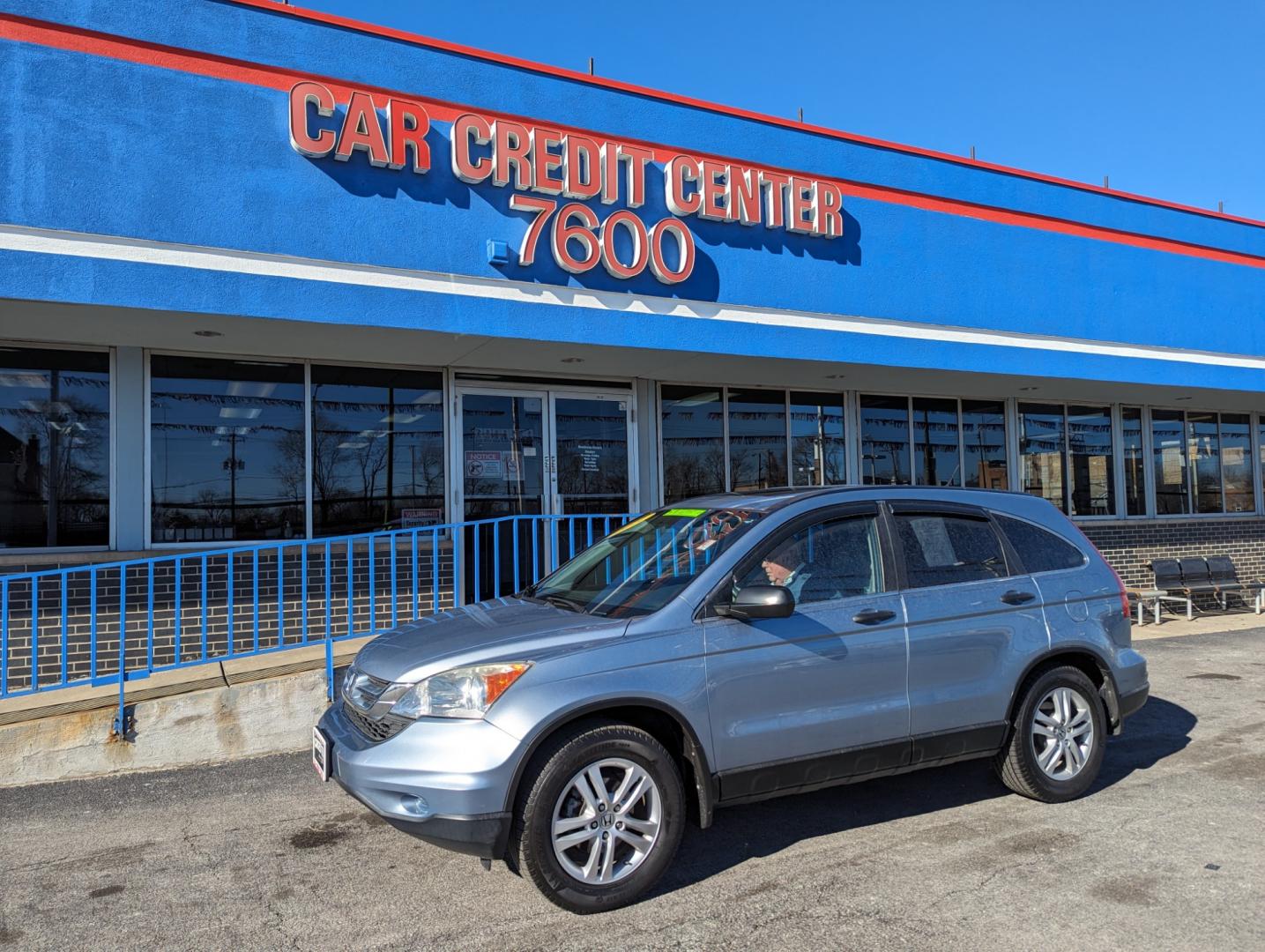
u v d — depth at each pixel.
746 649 4.13
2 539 7.25
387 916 3.82
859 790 5.33
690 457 10.62
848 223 9.74
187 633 7.62
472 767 3.61
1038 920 3.66
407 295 7.39
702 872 4.20
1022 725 4.89
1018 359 10.79
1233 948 3.43
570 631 4.02
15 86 6.23
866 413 11.81
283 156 7.03
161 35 6.68
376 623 8.38
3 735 5.57
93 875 4.30
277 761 6.06
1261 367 12.80
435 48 7.72
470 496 9.21
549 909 3.85
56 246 6.23
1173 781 5.43
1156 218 12.07
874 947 3.47
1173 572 12.88
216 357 8.11
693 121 8.98
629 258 8.41
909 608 4.59
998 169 10.84
